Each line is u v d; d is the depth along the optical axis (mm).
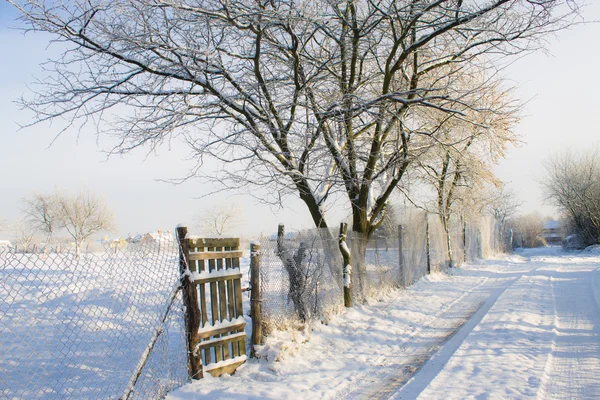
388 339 7879
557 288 12680
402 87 10359
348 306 9461
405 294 12297
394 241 12914
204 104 8305
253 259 6641
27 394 4727
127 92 7648
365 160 10180
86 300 5258
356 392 5441
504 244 38531
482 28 8570
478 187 20266
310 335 7477
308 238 8117
